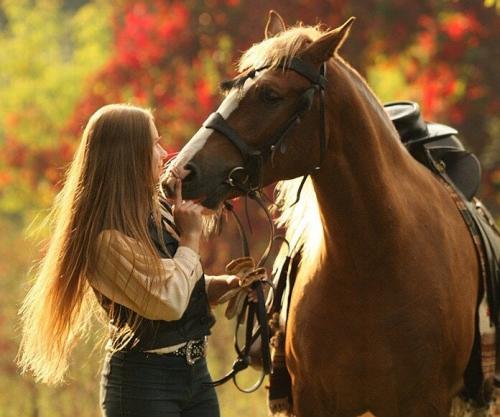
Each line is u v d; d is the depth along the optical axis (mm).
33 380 14398
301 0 26625
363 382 8641
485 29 26938
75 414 14180
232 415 15531
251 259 8297
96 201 7594
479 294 9227
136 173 7648
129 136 7660
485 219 10047
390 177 8516
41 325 7691
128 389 7703
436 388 8734
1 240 30766
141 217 7598
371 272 8422
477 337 9086
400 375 8578
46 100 41094
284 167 8039
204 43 27359
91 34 43438
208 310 7988
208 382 8031
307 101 7922
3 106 42719
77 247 7574
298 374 8930
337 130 8195
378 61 28297
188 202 7805
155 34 27703
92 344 14281
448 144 9984
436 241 8727
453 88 27328
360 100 8250
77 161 7746
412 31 26953
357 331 8547
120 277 7473
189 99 27344
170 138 27219
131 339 7730
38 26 47156
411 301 8492
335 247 8461
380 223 8352
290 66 7969
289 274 9227
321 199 8406
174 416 7781
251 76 7969
